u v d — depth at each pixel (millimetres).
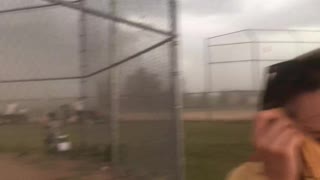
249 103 23359
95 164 8844
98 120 9820
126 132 8922
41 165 8492
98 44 9766
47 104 9695
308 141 1026
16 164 8430
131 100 8688
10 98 9445
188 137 15688
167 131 7074
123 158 8875
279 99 1072
